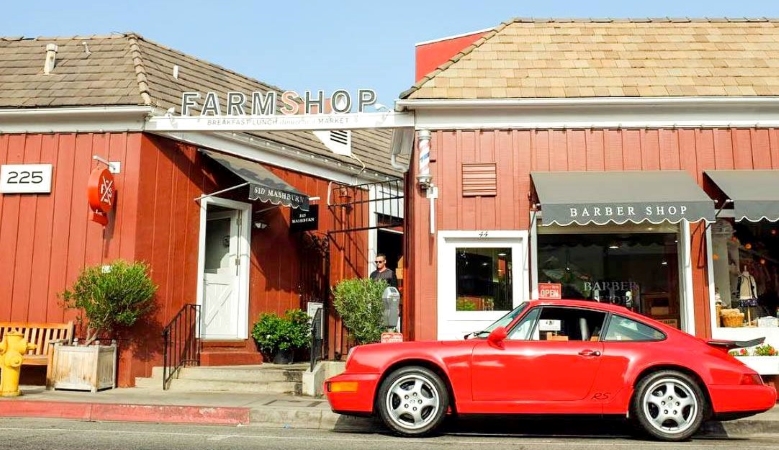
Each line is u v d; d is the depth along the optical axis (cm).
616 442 752
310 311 1477
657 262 1134
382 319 1136
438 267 1116
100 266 1141
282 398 1032
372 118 1152
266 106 1200
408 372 777
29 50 1390
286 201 1305
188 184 1279
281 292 1448
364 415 793
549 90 1140
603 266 1135
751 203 992
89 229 1197
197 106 1209
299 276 1498
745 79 1169
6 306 1202
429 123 1144
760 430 843
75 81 1281
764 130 1141
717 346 782
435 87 1145
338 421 879
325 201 1588
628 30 1323
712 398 745
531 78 1169
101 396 1019
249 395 1069
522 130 1143
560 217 987
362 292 1165
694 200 992
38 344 1167
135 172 1195
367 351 794
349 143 1720
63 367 1085
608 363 758
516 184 1130
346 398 778
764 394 747
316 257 1549
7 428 806
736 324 1099
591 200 996
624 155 1134
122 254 1177
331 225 1597
